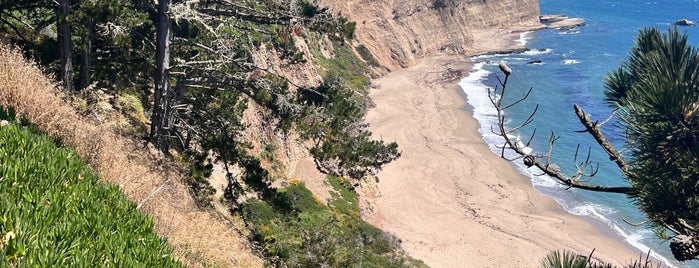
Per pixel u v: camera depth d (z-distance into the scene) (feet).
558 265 13.84
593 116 247.70
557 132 228.43
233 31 83.87
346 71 280.31
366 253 102.42
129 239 18.61
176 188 49.24
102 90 72.33
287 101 71.87
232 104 81.10
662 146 15.03
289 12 69.31
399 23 347.15
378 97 266.57
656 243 146.10
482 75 322.55
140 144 56.03
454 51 375.45
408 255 124.26
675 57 15.26
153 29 77.36
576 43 416.46
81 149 34.42
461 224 151.53
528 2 485.97
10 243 14.57
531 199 171.22
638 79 16.80
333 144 76.54
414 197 165.17
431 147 208.03
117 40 63.77
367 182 159.43
